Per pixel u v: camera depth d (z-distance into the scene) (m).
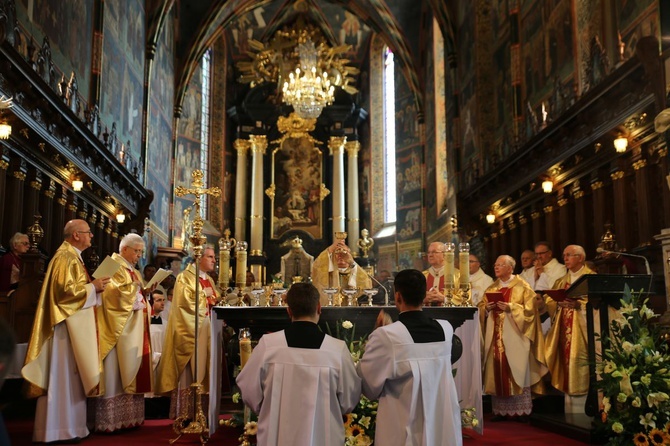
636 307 6.35
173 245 23.94
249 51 30.56
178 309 8.12
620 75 10.06
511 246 17.05
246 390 4.35
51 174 12.47
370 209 30.17
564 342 8.27
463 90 20.62
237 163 29.78
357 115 30.50
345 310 6.53
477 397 6.99
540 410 8.95
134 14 18.91
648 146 10.15
